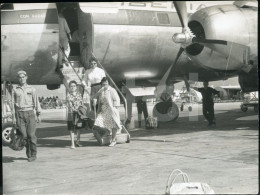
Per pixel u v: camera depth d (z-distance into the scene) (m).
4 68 10.25
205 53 10.55
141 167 6.21
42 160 7.27
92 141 10.12
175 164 6.33
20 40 10.09
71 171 6.12
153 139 9.85
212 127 12.40
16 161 7.28
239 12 10.39
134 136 10.70
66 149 8.70
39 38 10.23
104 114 8.92
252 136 9.55
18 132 7.40
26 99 7.22
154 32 12.52
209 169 5.82
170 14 12.89
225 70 11.11
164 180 5.23
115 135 8.97
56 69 11.22
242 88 12.24
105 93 8.91
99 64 11.23
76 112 8.75
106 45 11.89
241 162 6.27
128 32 12.07
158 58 13.08
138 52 12.52
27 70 10.57
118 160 6.96
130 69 13.00
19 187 5.14
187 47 10.87
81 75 11.80
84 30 11.91
